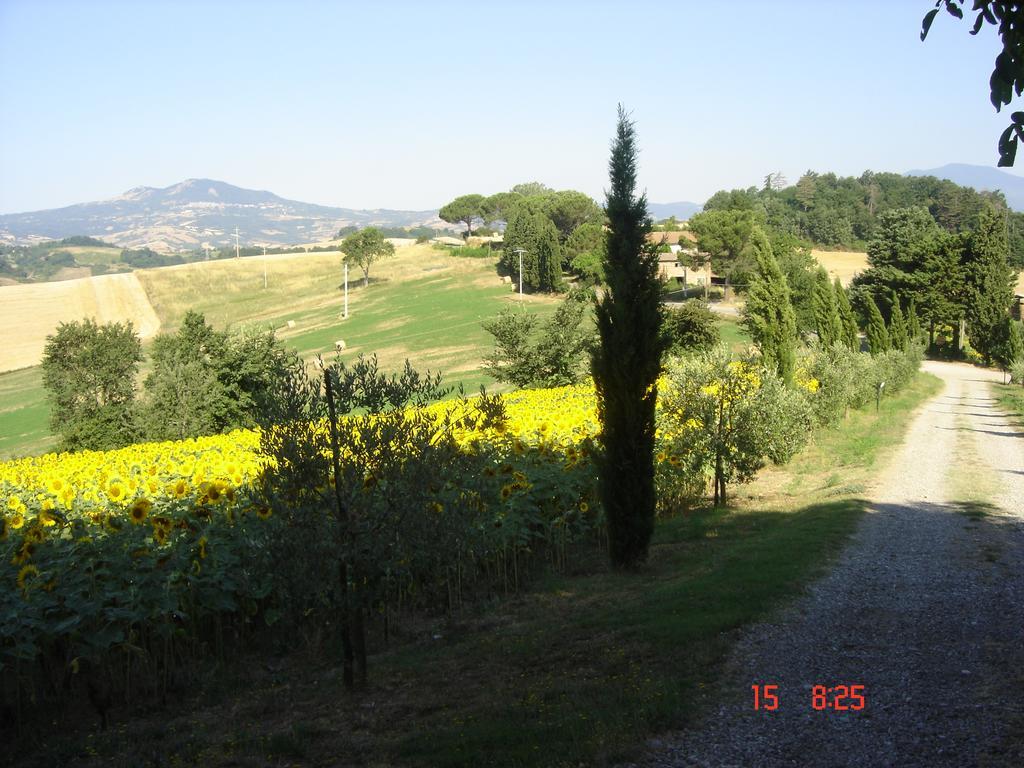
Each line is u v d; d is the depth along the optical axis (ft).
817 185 583.17
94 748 21.03
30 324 310.45
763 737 18.02
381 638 30.35
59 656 25.29
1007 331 197.98
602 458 37.29
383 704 22.81
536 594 34.58
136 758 19.75
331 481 23.26
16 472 50.44
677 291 306.14
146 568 24.81
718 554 37.65
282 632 29.17
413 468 23.75
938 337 258.16
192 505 29.91
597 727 18.74
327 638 29.91
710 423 50.75
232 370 134.62
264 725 21.97
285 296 369.50
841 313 163.94
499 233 535.19
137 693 25.25
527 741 18.49
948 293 241.96
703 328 126.62
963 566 32.55
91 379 149.89
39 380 234.17
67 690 25.09
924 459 66.95
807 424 68.18
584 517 41.55
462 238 549.54
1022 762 16.06
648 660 23.47
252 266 426.51
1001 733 17.43
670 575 34.76
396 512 23.40
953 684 20.47
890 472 60.29
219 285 387.55
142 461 53.47
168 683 25.91
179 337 137.18
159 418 123.13
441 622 31.81
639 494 36.73
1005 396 133.59
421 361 209.56
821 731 18.20
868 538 38.17
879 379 109.09
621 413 36.63
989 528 40.04
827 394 80.59
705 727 18.63
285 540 22.43
